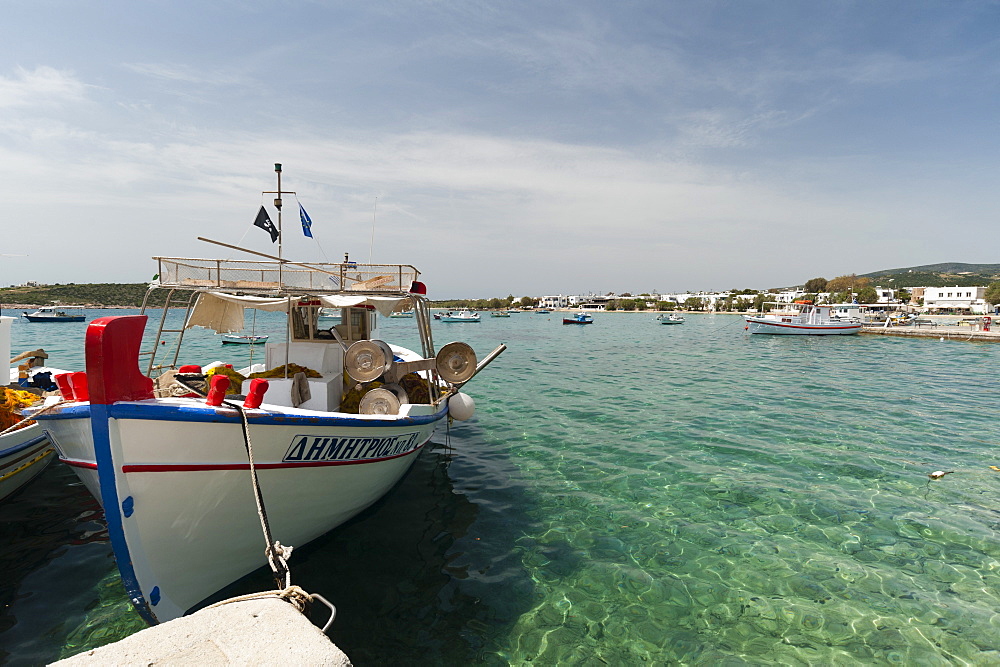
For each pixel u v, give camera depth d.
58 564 6.77
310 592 6.13
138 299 141.12
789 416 15.81
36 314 67.00
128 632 5.42
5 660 4.94
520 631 5.55
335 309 8.49
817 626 5.67
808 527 8.05
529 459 11.46
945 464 11.05
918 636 5.49
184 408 4.75
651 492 9.48
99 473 4.61
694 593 6.29
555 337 59.09
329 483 6.36
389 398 7.45
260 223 8.65
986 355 36.31
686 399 18.72
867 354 37.41
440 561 6.93
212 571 5.63
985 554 7.18
